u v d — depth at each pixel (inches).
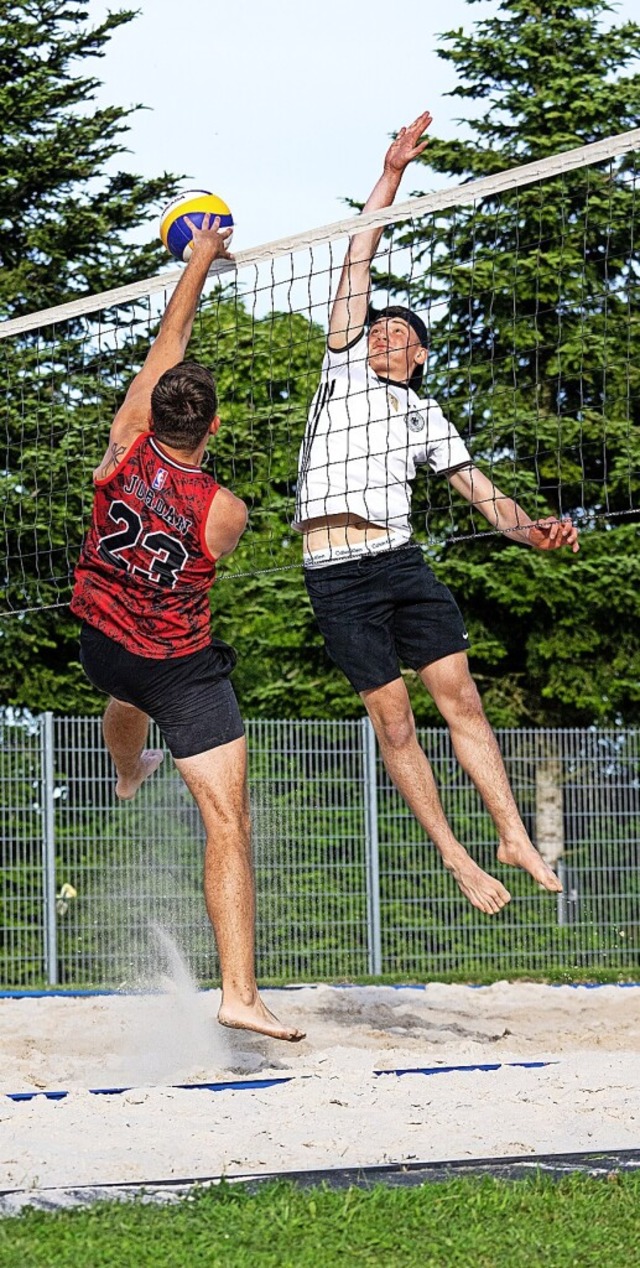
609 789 930.7
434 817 442.9
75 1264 228.2
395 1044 511.8
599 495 1328.7
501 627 1331.2
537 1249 243.4
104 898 851.4
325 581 432.1
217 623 1293.1
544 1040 530.0
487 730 438.3
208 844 379.6
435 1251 241.0
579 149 407.5
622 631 1336.1
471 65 1439.5
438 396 1171.9
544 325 1273.4
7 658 1231.5
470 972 860.6
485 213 1291.8
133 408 382.6
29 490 1067.9
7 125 1360.7
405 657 441.7
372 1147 313.0
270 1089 374.6
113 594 377.4
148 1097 364.2
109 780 860.6
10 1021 581.6
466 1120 339.3
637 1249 245.6
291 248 434.9
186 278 401.4
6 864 842.8
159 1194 270.8
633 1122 341.1
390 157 447.8
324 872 881.5
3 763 847.1
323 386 437.1
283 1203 260.1
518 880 923.4
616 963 920.3
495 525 430.3
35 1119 335.9
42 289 1291.8
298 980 813.2
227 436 1136.2
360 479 424.2
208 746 380.5
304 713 1286.9
